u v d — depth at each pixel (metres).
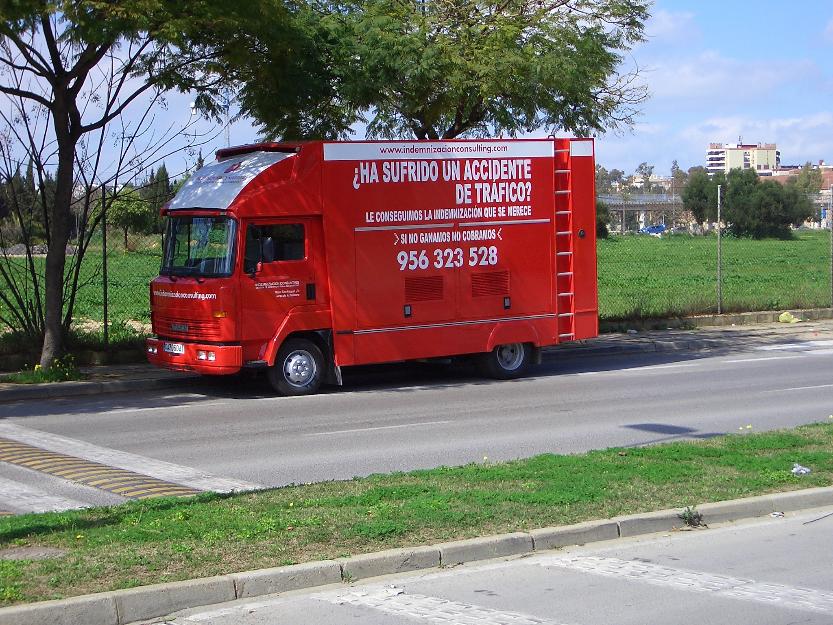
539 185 18.12
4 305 22.70
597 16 20.55
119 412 14.54
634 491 8.76
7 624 5.71
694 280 43.59
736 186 92.19
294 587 6.69
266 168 15.91
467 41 19.28
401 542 7.34
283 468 10.63
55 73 16.75
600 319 25.22
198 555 6.89
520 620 6.18
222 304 15.54
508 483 9.01
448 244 17.22
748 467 9.65
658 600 6.55
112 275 38.94
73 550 6.96
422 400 15.66
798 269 51.81
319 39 18.41
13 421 13.73
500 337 17.73
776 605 6.46
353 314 16.44
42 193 18.03
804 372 18.66
